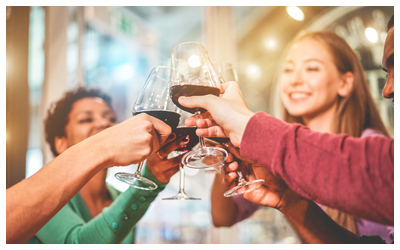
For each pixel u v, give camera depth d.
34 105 2.46
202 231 2.46
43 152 2.25
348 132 1.69
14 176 1.88
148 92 0.94
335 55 1.75
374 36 1.86
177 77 0.86
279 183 0.95
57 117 1.51
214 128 0.84
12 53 1.92
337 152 0.61
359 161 0.60
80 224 1.09
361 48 1.89
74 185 0.66
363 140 0.62
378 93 1.82
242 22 2.26
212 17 2.35
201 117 0.89
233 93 0.86
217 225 1.62
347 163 0.60
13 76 1.92
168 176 1.04
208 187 2.34
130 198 0.98
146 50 3.10
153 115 0.90
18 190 0.62
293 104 1.86
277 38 2.07
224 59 2.28
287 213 0.96
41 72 2.43
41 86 2.40
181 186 1.06
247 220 2.09
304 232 0.96
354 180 0.59
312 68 1.80
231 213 1.63
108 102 1.65
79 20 2.54
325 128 1.76
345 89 1.74
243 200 1.72
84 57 2.58
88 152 0.69
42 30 2.46
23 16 1.98
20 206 0.60
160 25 3.09
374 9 1.88
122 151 0.72
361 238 1.00
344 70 1.74
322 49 1.78
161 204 2.57
